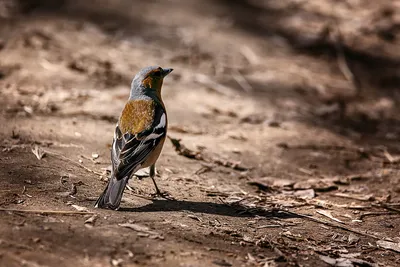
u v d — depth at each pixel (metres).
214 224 9.23
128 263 7.57
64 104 14.15
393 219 10.62
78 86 15.41
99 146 11.91
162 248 8.08
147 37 19.69
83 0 21.92
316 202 11.00
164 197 10.12
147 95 10.33
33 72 15.88
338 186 12.01
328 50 20.38
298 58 19.66
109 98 14.91
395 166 13.37
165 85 16.53
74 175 10.30
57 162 10.74
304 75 18.48
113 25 20.22
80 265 7.40
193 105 15.47
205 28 20.92
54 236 7.98
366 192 11.84
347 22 22.42
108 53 18.06
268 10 23.16
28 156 10.77
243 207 10.21
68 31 19.20
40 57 16.92
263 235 9.16
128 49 18.59
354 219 10.44
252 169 12.25
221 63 18.53
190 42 19.70
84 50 17.98
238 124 14.68
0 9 20.28
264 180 11.83
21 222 8.24
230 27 21.25
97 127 12.96
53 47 17.81
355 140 14.77
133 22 20.69
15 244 7.66
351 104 17.09
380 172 12.94
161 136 9.57
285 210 10.40
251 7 23.36
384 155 13.98
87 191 9.71
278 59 19.38
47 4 21.31
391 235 9.92
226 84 17.16
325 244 9.25
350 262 8.69
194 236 8.63
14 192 9.27
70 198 9.33
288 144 13.80
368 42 21.14
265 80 17.81
